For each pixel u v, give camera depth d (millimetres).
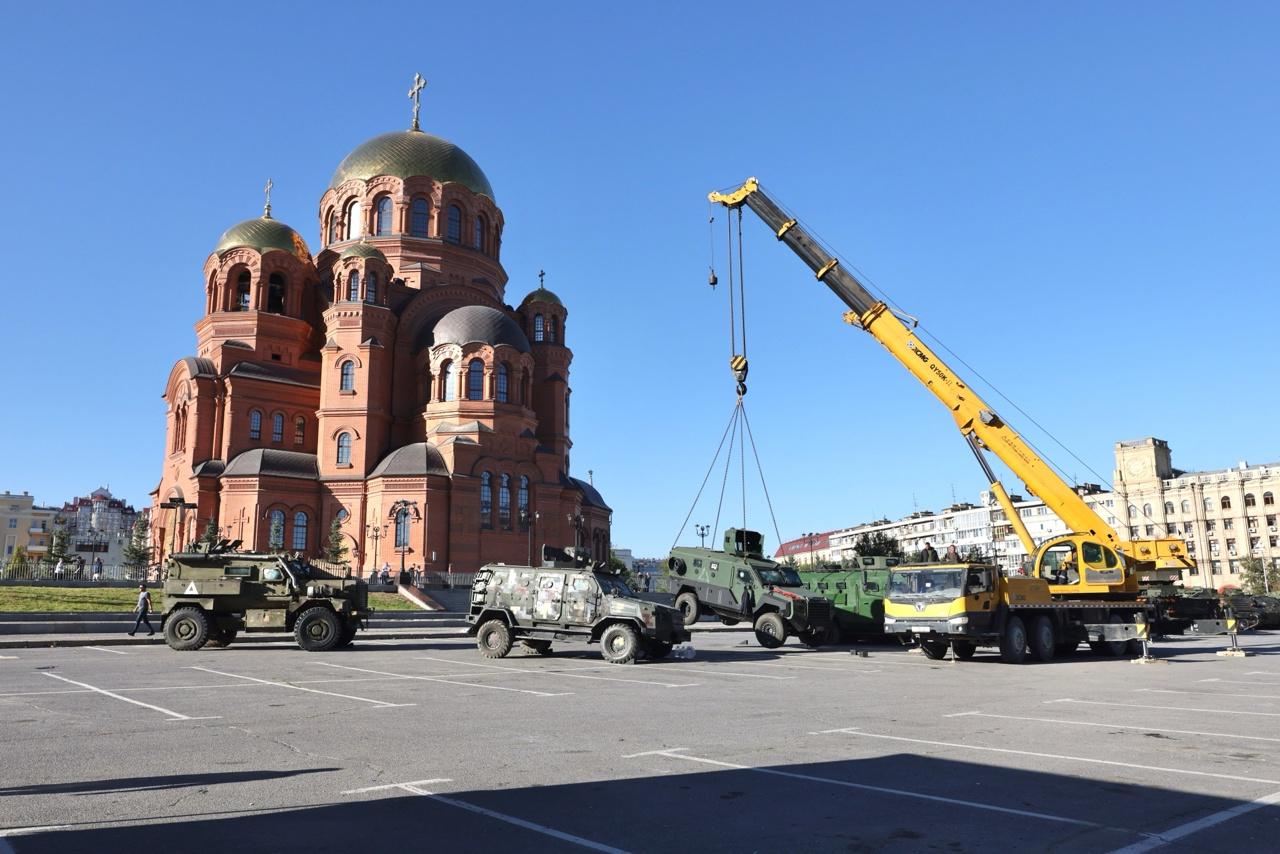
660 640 23031
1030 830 7086
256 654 24203
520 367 60938
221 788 8258
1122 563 26078
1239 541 97500
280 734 11180
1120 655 26594
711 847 6594
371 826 7027
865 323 28109
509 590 24000
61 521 92500
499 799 7918
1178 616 33594
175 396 62000
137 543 66375
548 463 62594
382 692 15727
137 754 9828
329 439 57750
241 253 62156
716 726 12031
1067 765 9508
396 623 38281
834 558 185250
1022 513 127188
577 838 6773
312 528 56125
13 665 20328
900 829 7102
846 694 15945
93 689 15781
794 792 8281
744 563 30500
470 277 67688
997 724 12367
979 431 27000
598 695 15492
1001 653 24781
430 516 54469
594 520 70875
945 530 144375
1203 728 12031
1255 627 42062
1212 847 6656
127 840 6613
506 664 21828
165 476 62562
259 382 59000
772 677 19156
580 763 9492
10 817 7207
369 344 58594
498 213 72000
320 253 67188
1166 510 104062
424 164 67500
